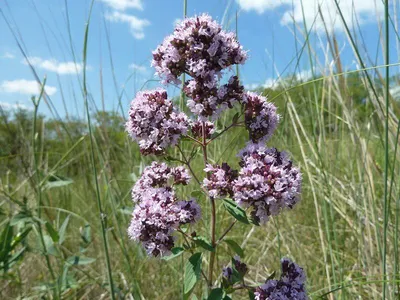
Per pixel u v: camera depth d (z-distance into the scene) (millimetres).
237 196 128
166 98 144
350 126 212
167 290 212
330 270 210
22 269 232
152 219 136
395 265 159
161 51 143
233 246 143
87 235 202
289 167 136
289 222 250
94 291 221
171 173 151
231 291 144
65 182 200
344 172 259
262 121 142
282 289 139
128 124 145
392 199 216
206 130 151
